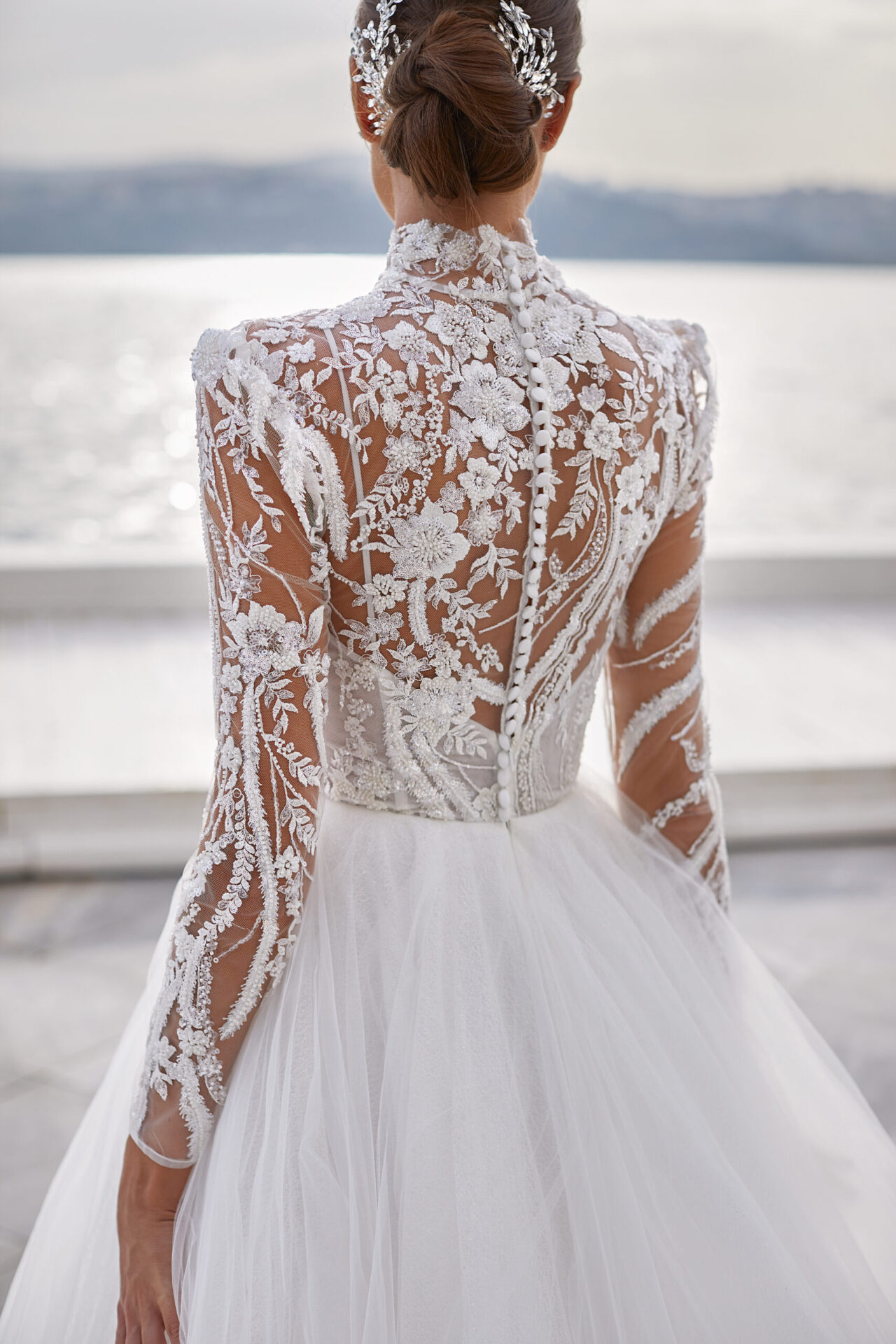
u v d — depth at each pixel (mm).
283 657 811
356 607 864
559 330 890
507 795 963
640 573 1044
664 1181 923
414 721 911
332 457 807
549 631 929
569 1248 874
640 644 1068
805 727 4305
